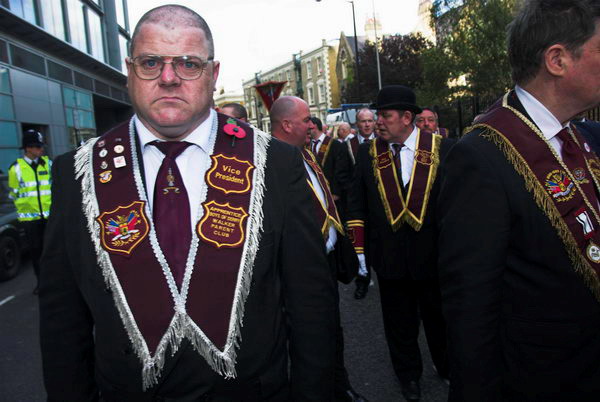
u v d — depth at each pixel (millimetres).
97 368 1254
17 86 12773
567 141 1290
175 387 1179
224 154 1276
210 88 1265
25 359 3465
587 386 1269
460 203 1291
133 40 1214
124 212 1196
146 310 1149
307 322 1291
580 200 1225
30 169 5203
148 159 1288
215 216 1196
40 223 5219
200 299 1157
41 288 1261
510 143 1258
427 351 3303
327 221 2381
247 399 1216
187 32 1194
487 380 1244
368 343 3426
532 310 1258
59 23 16047
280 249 1299
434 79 19047
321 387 1294
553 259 1224
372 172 2789
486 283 1234
